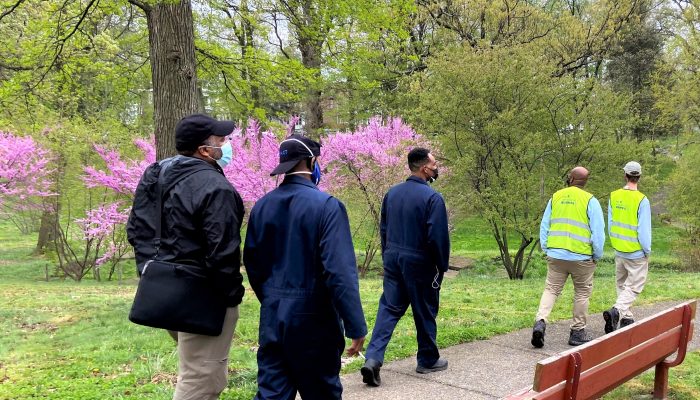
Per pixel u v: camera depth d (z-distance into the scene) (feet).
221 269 8.75
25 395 13.76
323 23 34.32
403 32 35.19
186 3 23.82
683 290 30.27
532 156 41.19
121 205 48.11
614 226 20.56
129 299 30.73
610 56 81.30
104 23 47.98
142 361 17.31
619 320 20.18
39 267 57.88
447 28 66.90
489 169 41.98
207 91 53.57
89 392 13.91
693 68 72.02
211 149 9.56
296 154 9.03
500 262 54.80
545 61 43.68
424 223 14.02
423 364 15.29
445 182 44.14
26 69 38.47
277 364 8.75
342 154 45.06
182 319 8.79
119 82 36.88
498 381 14.66
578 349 9.55
